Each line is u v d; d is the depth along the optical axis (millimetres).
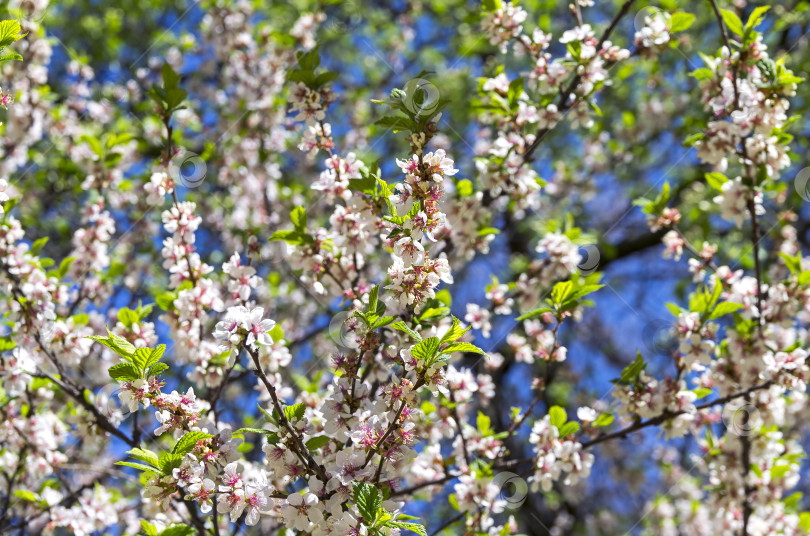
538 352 3771
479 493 3570
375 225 3262
